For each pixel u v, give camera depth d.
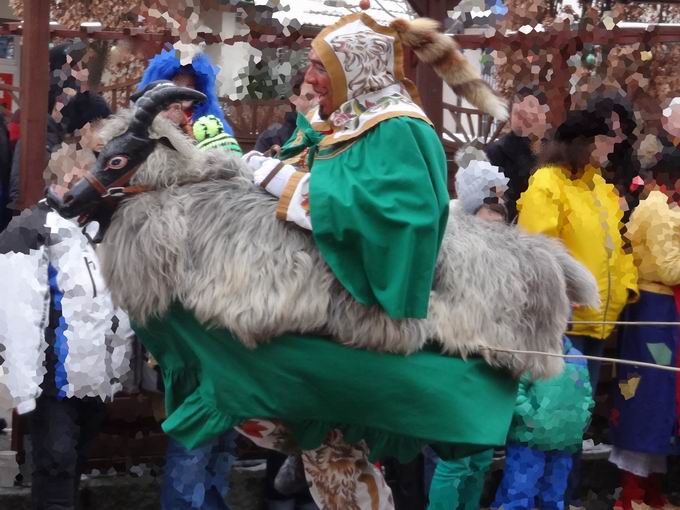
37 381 4.32
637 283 5.50
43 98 4.91
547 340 3.67
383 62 3.51
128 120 3.55
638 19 7.78
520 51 5.59
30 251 4.33
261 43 5.50
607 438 5.96
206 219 3.45
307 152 3.71
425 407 3.47
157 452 5.45
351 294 3.38
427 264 3.33
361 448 3.78
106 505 5.23
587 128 5.12
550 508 4.89
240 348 3.46
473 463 4.75
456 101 5.93
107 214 3.58
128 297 3.50
